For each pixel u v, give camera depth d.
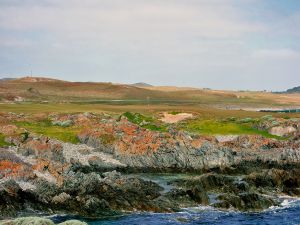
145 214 56.31
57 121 105.69
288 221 55.72
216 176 70.50
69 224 39.16
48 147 79.00
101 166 80.38
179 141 87.94
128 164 82.94
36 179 60.16
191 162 85.25
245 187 68.56
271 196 67.75
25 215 52.72
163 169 83.19
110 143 86.75
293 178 73.69
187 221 54.44
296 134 107.44
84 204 56.06
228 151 88.94
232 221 55.19
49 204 55.62
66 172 65.31
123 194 60.25
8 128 88.19
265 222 55.16
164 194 63.81
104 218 53.97
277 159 89.81
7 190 55.00
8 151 74.56
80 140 90.00
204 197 62.72
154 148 85.38
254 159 89.94
